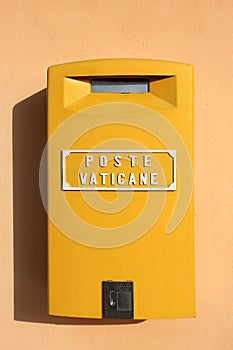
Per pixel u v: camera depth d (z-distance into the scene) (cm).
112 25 142
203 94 140
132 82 131
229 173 140
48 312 130
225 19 141
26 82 142
